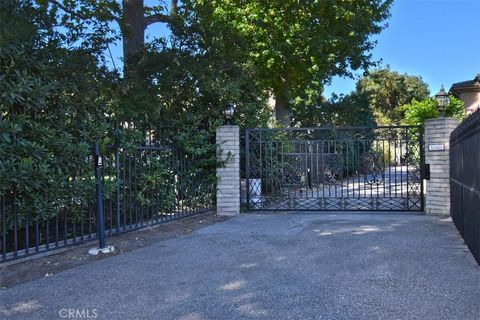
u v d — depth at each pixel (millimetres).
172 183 8820
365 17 15297
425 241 6367
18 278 4988
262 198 10242
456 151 7227
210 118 9773
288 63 14789
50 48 6055
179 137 8875
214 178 9750
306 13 14359
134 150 7707
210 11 11461
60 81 6090
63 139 5984
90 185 6398
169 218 8617
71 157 6145
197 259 5723
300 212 9695
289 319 3709
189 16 9602
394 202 10047
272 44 14000
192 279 4859
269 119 13164
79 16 8688
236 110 10617
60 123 6117
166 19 10312
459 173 6801
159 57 8391
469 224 5746
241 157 10547
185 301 4188
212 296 4305
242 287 4547
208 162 9609
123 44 10320
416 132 9500
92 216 7223
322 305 3992
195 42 9273
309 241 6609
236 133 9656
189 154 9375
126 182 7691
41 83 5742
